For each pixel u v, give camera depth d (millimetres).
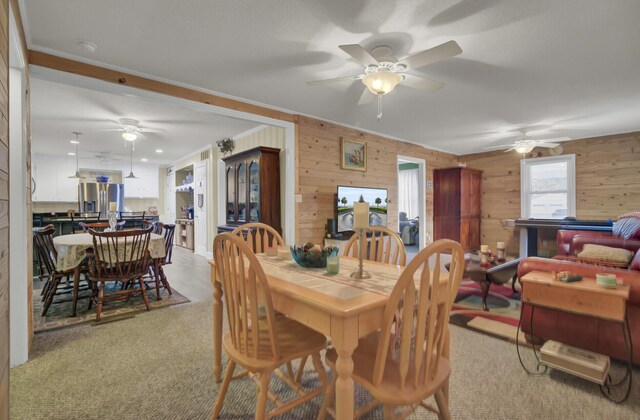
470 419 1559
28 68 2414
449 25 2180
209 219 6391
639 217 3441
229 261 1416
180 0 1927
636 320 1864
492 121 4609
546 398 1717
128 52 2555
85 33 2281
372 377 1229
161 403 1688
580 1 1929
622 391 1768
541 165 6285
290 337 1553
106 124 4770
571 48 2492
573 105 3859
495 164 6871
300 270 1709
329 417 1574
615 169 5383
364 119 4527
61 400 1707
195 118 4484
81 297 3117
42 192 7324
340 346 1125
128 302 3375
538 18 2100
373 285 1417
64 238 3348
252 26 2199
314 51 2539
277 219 4570
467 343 2391
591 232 4020
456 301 3422
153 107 3992
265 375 1352
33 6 1961
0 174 1053
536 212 6344
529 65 2791
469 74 2975
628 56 2623
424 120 4559
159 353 2238
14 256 2078
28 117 2408
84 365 2070
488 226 6953
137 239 3121
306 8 2006
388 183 5590
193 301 3422
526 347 2320
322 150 4535
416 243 8250
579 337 2057
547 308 1977
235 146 5789
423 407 1556
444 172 6621
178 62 2725
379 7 1990
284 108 4008
